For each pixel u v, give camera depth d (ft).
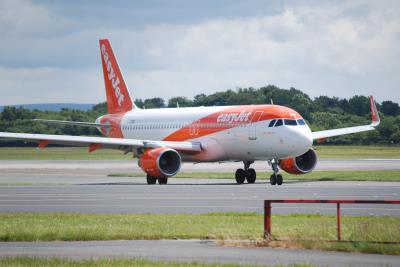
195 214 257.34
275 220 236.43
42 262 158.92
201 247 187.11
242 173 446.19
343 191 347.97
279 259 168.86
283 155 419.54
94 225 224.74
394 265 161.27
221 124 451.94
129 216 249.75
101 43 570.46
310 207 284.20
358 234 193.67
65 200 319.27
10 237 200.64
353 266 159.74
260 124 427.74
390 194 328.49
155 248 185.16
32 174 556.51
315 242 186.19
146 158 429.79
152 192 360.07
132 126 534.37
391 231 192.75
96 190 376.48
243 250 182.19
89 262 159.22
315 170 558.15
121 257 169.78
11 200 320.09
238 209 277.23
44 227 220.02
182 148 451.12
